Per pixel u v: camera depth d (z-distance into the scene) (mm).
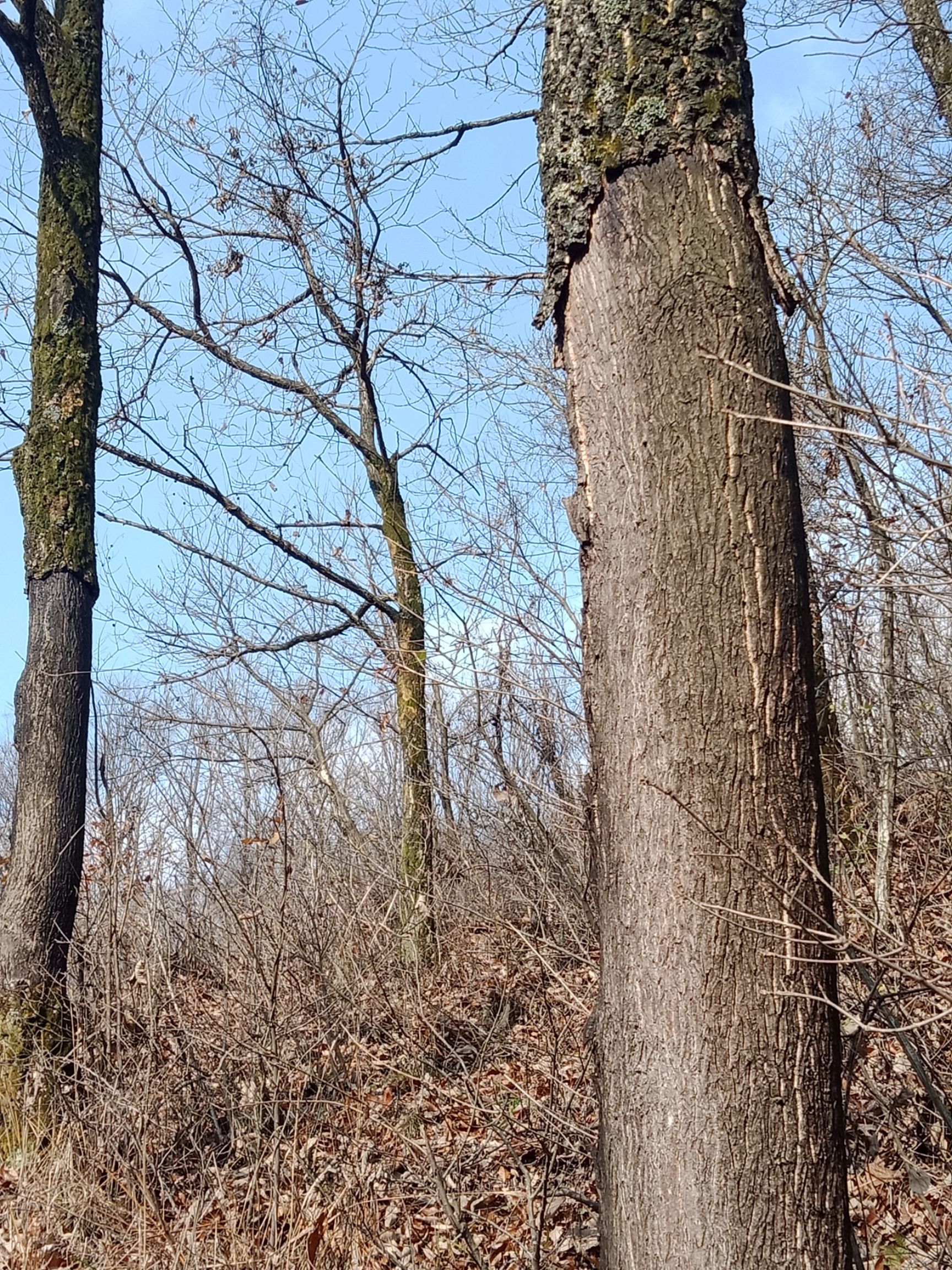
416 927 6340
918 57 7664
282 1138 4746
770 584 2352
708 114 2508
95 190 6777
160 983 5832
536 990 5750
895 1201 3736
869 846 4930
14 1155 5211
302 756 7043
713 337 2416
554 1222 4219
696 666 2322
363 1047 5168
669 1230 2184
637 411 2436
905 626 5520
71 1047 5703
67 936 5957
